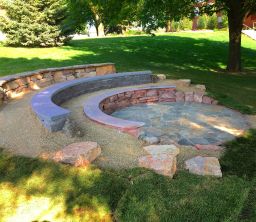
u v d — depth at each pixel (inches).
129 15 534.6
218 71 503.2
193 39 811.4
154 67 479.5
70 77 360.8
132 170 141.6
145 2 446.9
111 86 339.0
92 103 250.7
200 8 507.8
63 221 116.6
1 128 189.5
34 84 311.1
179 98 323.9
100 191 127.5
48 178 137.3
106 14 559.5
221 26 1267.2
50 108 194.4
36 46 593.3
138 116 266.1
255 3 460.8
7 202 126.0
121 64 473.7
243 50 733.9
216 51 680.4
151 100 321.7
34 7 569.9
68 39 631.2
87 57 510.0
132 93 309.4
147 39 790.5
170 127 232.2
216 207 117.5
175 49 673.0
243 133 209.9
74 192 128.0
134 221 112.4
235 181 136.6
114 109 288.2
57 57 496.7
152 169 141.2
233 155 168.7
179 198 122.3
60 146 164.7
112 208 119.8
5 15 587.2
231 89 347.6
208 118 253.8
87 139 176.2
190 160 151.4
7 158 154.0
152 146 165.5
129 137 182.4
